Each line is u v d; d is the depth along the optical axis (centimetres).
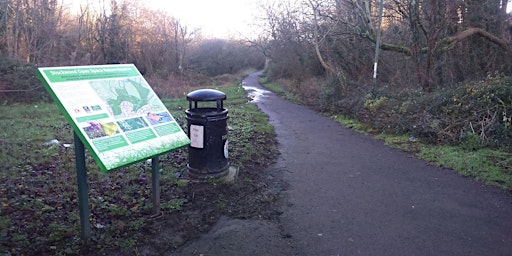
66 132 1005
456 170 693
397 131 1022
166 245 421
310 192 591
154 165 471
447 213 505
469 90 959
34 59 2405
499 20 1545
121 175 628
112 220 464
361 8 1675
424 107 1034
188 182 597
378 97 1298
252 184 618
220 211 510
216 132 612
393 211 513
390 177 664
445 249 410
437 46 1323
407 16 1488
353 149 889
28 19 2450
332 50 2111
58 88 372
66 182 590
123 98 437
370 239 434
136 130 424
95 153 362
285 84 3072
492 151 773
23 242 395
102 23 3119
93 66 427
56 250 390
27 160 705
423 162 761
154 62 3722
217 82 4059
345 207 529
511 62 1446
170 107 1703
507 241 428
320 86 2098
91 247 400
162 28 3991
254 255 399
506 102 884
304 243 426
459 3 1370
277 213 511
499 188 595
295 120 1392
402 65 1712
